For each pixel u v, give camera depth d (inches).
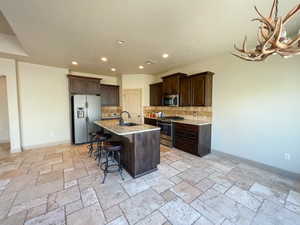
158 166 119.2
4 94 195.9
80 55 136.0
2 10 69.7
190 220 64.8
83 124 184.5
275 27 43.4
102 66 176.9
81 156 141.3
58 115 181.6
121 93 231.3
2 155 143.7
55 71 178.1
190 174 105.8
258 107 115.8
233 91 131.2
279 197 80.0
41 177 100.8
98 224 62.4
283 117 103.3
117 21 80.4
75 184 92.4
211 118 150.5
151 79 232.5
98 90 201.2
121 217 66.2
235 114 130.6
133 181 96.4
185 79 162.9
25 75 160.2
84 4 66.0
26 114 162.1
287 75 100.4
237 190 86.4
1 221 63.9
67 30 89.8
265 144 113.0
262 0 64.1
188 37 100.2
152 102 224.2
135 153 99.7
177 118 179.9
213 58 145.6
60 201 76.5
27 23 81.7
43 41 105.2
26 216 66.7
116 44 111.2
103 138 125.9
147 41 106.2
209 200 77.8
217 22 81.7
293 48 46.4
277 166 107.4
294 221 64.3
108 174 105.8
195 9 70.2
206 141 145.8
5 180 96.8
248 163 123.3
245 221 64.4
